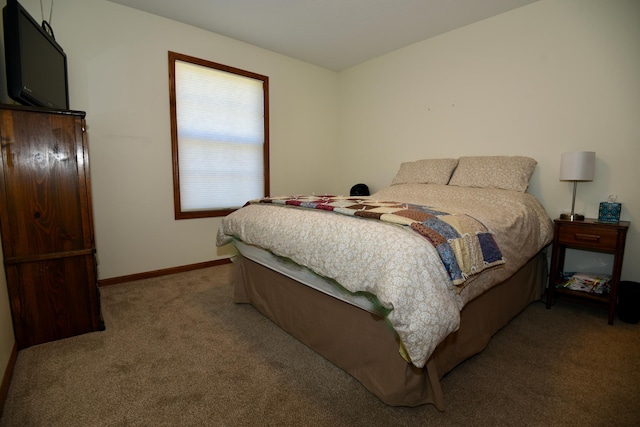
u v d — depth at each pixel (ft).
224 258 11.28
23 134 5.42
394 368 4.10
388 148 12.31
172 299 7.95
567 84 7.85
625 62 7.06
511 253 5.66
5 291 5.23
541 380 4.74
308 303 5.57
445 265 3.84
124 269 9.29
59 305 5.89
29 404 4.22
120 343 5.82
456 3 8.41
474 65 9.53
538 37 8.22
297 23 9.67
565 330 6.36
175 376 4.85
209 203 10.85
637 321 6.64
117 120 8.84
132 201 9.27
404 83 11.53
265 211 6.49
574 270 8.21
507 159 8.43
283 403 4.27
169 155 9.83
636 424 3.88
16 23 5.21
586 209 7.80
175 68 9.73
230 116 11.05
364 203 6.07
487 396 4.39
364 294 4.07
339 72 14.15
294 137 12.92
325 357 5.31
